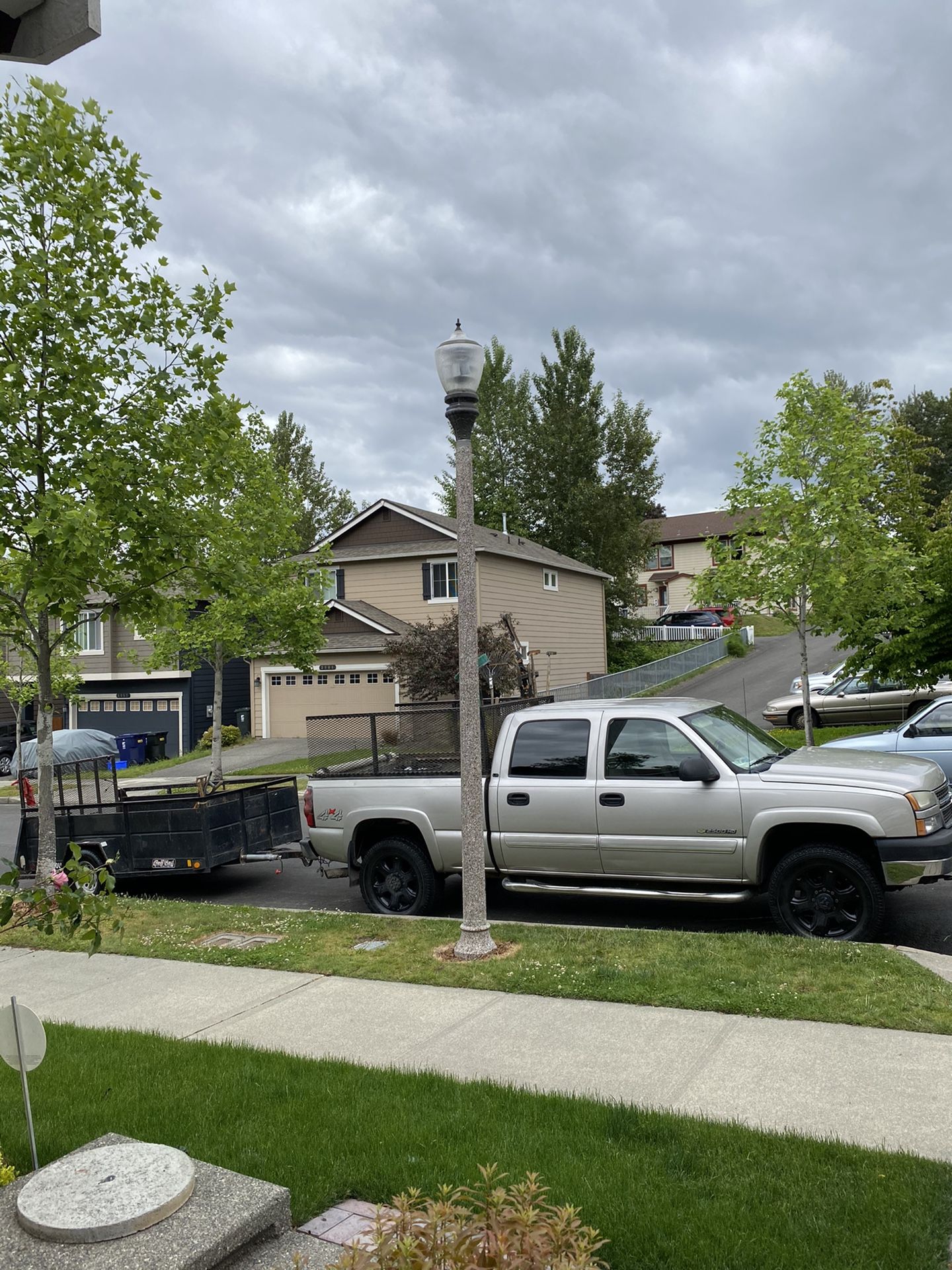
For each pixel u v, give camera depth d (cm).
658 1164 386
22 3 309
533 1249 233
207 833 1068
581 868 838
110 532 941
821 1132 414
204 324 982
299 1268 287
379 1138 423
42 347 923
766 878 785
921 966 638
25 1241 313
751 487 1784
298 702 3103
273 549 2181
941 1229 332
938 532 1884
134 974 752
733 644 4081
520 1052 535
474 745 753
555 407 4703
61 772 1126
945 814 760
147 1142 387
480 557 2961
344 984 688
